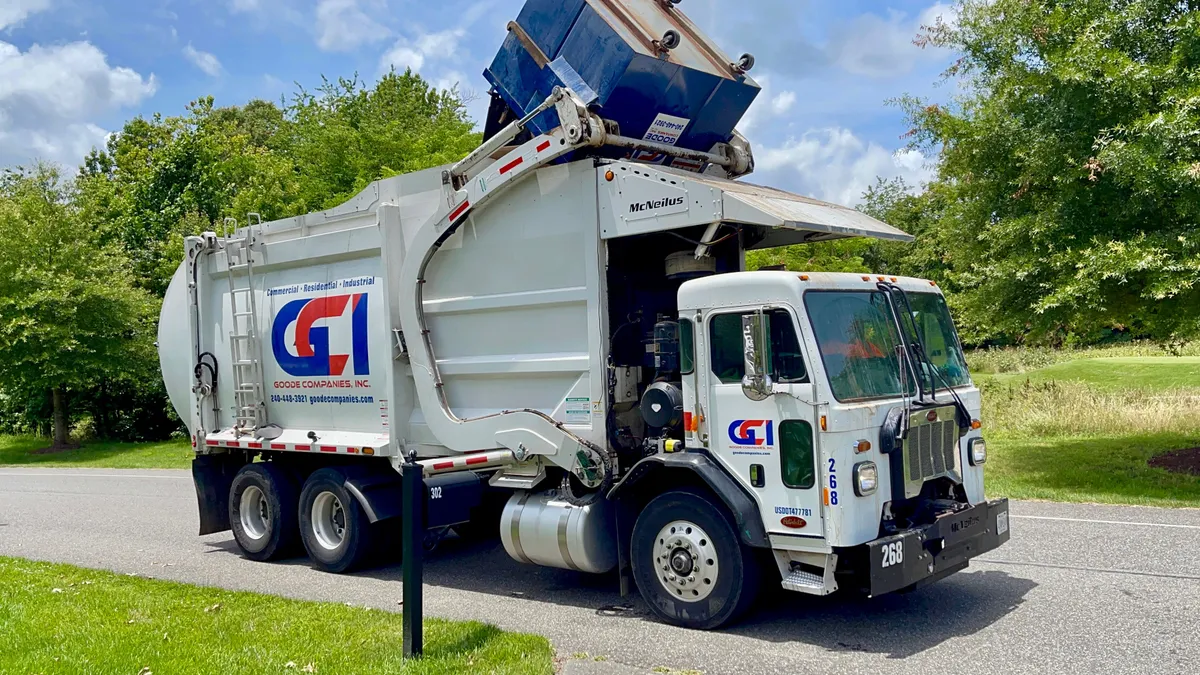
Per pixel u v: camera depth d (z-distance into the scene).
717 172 8.32
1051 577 7.34
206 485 10.13
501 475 7.70
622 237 6.89
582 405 7.02
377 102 34.00
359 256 8.63
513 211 7.42
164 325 10.67
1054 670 5.25
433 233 7.84
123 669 5.44
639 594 7.39
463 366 7.74
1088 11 11.98
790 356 5.88
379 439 8.43
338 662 5.50
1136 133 11.10
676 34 7.17
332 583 8.38
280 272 9.43
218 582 8.49
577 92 7.09
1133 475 12.02
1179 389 19.12
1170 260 10.65
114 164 44.66
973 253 13.45
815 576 5.87
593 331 6.92
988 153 12.79
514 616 6.82
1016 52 12.62
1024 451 14.49
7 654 5.83
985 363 32.25
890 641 5.89
